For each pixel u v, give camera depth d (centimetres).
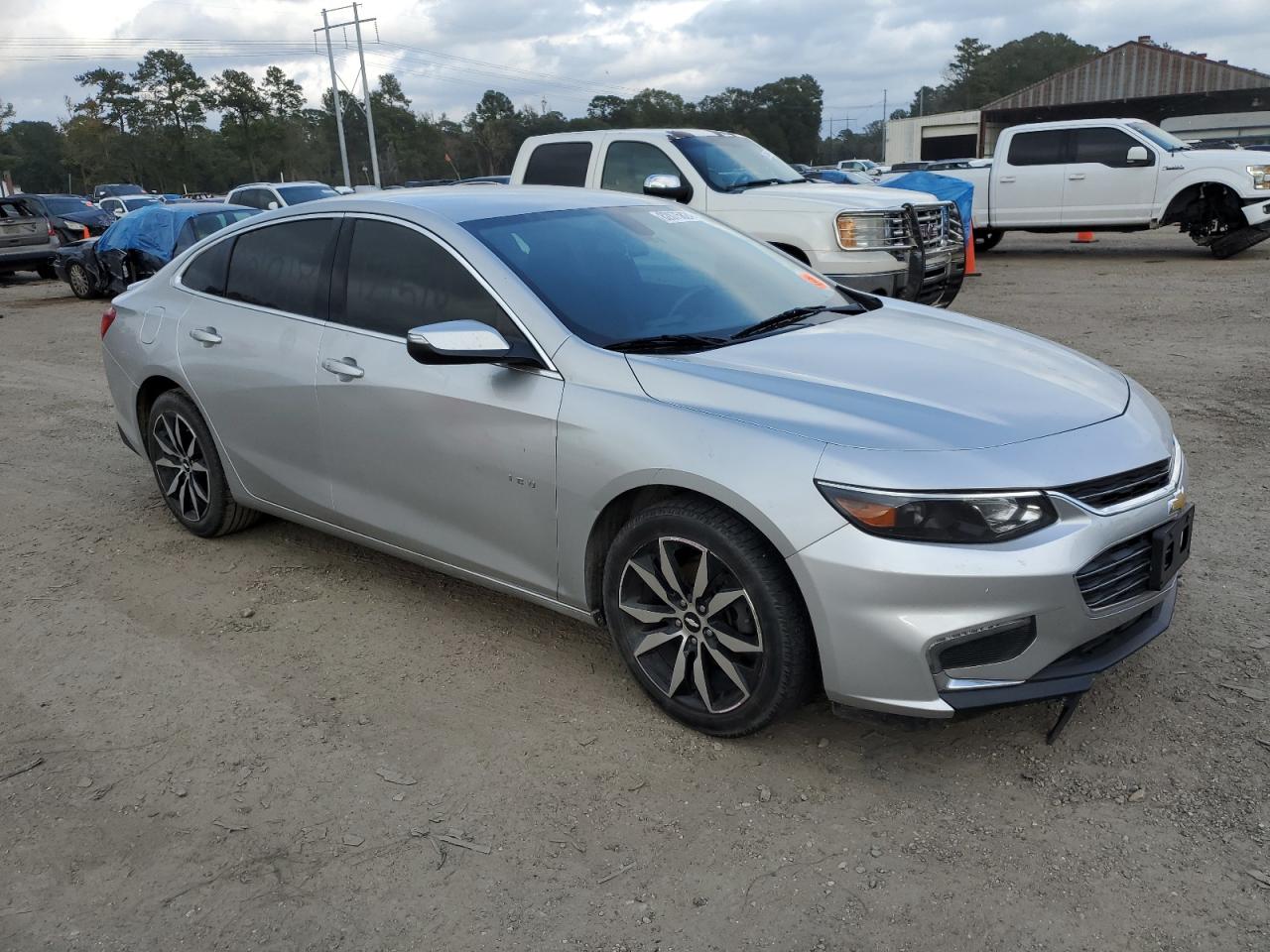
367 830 278
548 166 973
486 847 269
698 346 335
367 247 392
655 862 261
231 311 442
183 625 407
